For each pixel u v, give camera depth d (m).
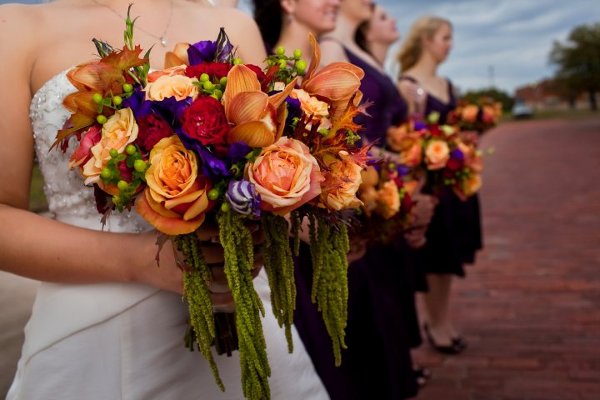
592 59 50.94
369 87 2.52
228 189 0.88
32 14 1.23
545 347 3.57
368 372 2.20
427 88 3.75
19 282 1.86
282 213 0.92
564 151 15.99
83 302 1.18
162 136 0.92
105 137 0.93
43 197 2.19
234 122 0.92
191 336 1.21
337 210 1.04
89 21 1.27
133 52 0.96
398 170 2.09
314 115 1.00
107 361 1.20
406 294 2.72
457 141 2.58
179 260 1.00
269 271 1.02
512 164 13.78
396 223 1.89
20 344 1.75
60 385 1.18
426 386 3.19
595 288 4.59
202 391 1.28
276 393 1.36
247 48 1.48
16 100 1.17
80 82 0.96
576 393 3.01
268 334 1.35
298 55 1.08
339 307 1.09
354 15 2.69
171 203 0.88
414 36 3.77
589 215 7.26
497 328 3.93
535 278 4.94
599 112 47.19
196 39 1.37
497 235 6.60
